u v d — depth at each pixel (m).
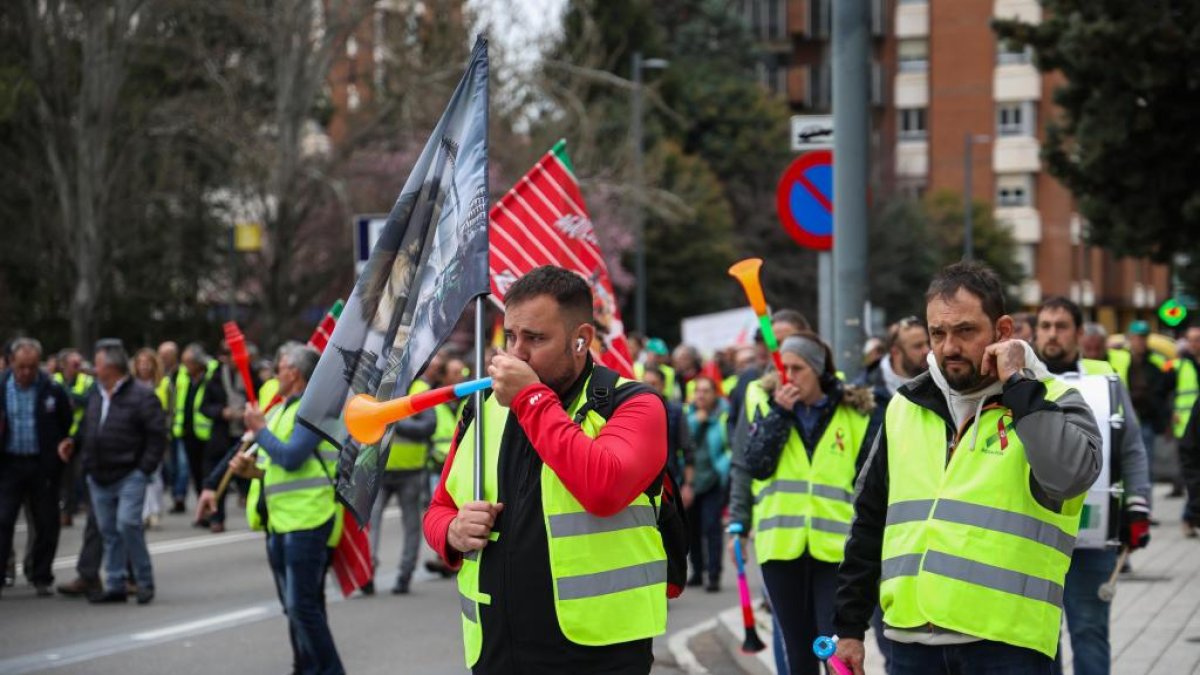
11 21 23.39
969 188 46.03
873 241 52.84
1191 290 23.39
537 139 29.97
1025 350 4.32
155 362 16.20
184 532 17.52
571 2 31.67
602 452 3.94
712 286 48.25
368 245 16.50
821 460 6.93
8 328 27.88
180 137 28.86
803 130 10.20
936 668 4.48
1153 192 20.03
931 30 65.06
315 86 26.16
